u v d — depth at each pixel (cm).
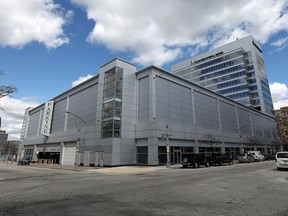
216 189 980
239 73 8481
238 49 8694
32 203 745
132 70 3762
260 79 8406
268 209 630
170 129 3462
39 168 3406
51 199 811
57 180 1515
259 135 6656
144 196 842
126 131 3388
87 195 884
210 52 9638
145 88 3544
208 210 625
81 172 2427
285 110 13650
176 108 3728
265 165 2773
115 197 833
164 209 641
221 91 8875
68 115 4853
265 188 993
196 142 3928
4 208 679
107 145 3284
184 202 729
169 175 1761
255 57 8538
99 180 1475
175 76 3881
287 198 778
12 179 1636
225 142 4834
